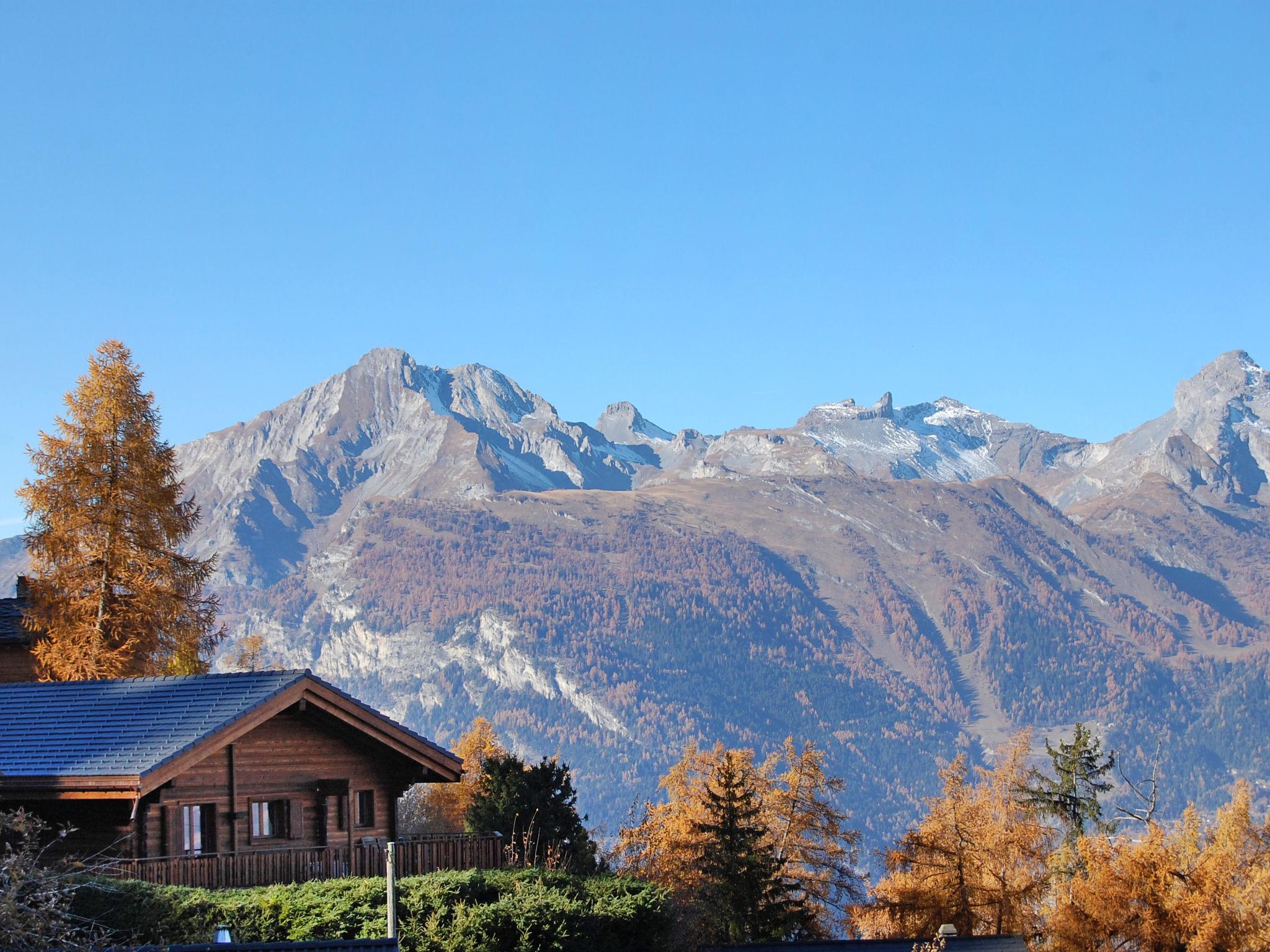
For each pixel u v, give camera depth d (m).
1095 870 61.66
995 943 59.09
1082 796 89.25
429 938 32.84
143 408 64.69
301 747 41.84
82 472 62.50
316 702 40.91
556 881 39.19
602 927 37.66
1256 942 57.75
